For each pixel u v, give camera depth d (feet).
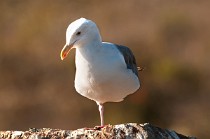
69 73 69.46
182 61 71.97
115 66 33.06
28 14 83.97
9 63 73.41
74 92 67.05
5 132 33.27
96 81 33.09
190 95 67.87
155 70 69.15
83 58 33.01
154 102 65.36
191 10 81.41
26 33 78.43
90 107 64.64
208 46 74.64
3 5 86.28
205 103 67.21
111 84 33.27
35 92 69.15
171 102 66.33
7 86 70.85
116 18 80.59
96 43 32.91
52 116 65.46
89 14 82.53
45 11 83.92
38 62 73.00
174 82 68.23
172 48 74.43
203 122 63.77
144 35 75.82
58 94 67.82
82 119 63.98
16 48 75.51
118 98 34.37
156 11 81.76
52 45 75.72
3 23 82.43
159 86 67.46
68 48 32.73
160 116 64.28
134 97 64.34
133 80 33.83
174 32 76.69
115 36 75.97
